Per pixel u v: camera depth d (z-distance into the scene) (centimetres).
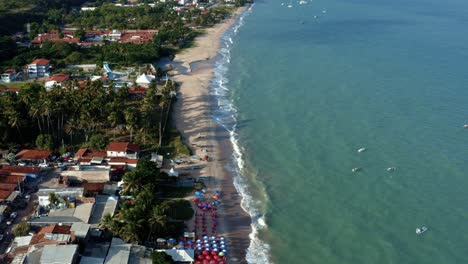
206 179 14400
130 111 16450
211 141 17012
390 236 11788
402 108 19588
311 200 13425
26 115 16562
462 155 15600
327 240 11744
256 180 14500
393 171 14725
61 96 16625
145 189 12194
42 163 14725
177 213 12462
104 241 10981
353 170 14850
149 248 10644
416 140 16700
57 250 9912
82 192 12362
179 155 15825
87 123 16112
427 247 11362
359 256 11138
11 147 15350
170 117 19000
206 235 11738
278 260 11062
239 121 18788
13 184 13000
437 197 13350
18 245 10356
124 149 15062
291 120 18688
